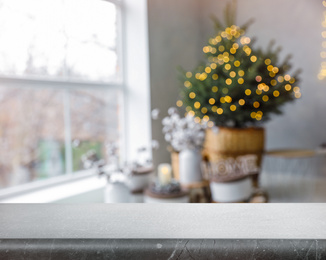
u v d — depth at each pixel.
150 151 3.81
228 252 0.54
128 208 0.72
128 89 3.87
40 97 3.10
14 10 2.83
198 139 3.34
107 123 3.72
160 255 0.54
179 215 0.67
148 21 3.77
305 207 0.70
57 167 3.24
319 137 4.59
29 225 0.63
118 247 0.55
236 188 2.98
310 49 4.55
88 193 3.11
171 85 4.24
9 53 2.81
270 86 3.72
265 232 0.57
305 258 0.53
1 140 2.87
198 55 4.98
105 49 3.63
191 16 4.78
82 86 3.33
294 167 4.76
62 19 3.20
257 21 4.84
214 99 3.63
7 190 2.85
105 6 3.60
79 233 0.58
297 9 4.58
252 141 3.69
